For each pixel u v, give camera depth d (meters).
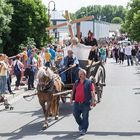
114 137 13.27
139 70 42.81
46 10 48.50
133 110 18.12
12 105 20.34
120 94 23.58
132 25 81.44
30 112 18.25
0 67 19.95
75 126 14.98
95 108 18.62
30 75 25.89
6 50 46.66
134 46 53.50
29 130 14.50
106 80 32.03
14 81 29.66
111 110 18.11
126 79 32.91
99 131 14.12
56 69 18.17
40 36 47.84
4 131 14.39
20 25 46.53
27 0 46.41
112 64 53.69
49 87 14.72
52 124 15.38
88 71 18.38
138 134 13.70
